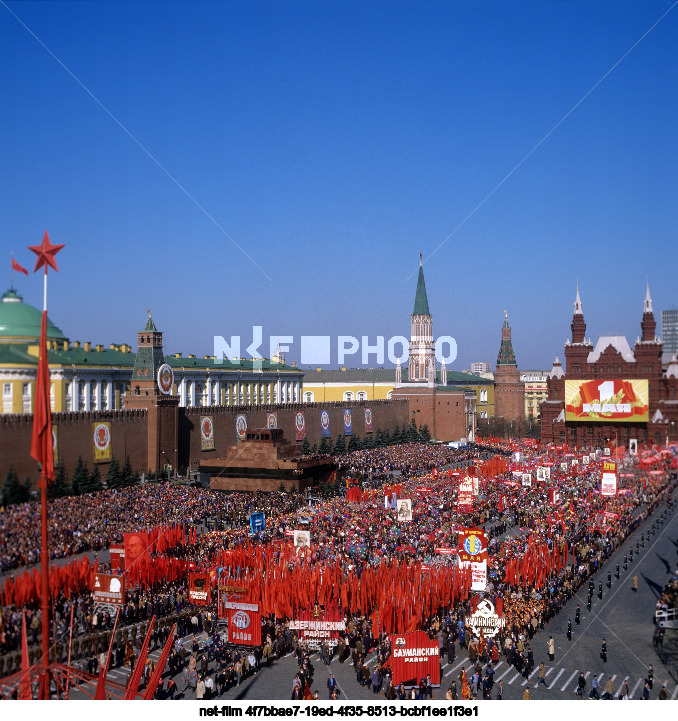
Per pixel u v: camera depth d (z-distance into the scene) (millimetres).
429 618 66875
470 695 50625
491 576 79750
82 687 51219
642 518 120375
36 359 71688
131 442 125250
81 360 119188
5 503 71500
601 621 73188
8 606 56375
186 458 147000
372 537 92875
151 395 132125
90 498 95750
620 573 89750
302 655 59750
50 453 48188
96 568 67438
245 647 61562
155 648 61469
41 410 47625
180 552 80875
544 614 73062
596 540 98250
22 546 67438
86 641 56281
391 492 114000
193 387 198875
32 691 47125
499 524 104562
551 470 149500
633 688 56469
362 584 66938
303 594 65062
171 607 69000
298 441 186375
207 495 115750
